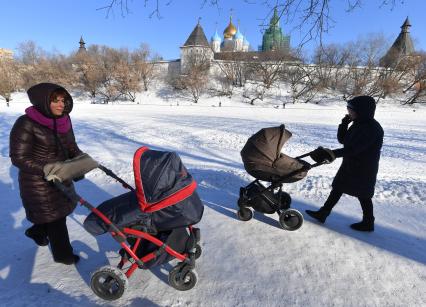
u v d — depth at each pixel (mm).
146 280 3129
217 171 7090
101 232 2734
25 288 2959
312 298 2965
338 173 4316
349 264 3533
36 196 2910
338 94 52719
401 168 9125
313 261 3562
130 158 8766
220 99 52406
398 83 50688
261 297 2949
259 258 3584
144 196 2689
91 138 12445
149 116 25266
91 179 6273
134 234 2764
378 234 4289
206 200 5297
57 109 2842
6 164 7328
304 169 3922
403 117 34125
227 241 3934
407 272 3434
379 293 3076
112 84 55688
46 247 3674
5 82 49375
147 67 58031
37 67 57781
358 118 3953
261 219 4578
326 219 4699
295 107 46844
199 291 3004
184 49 62031
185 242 2986
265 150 4004
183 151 10398
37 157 2834
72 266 3318
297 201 5477
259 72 53219
